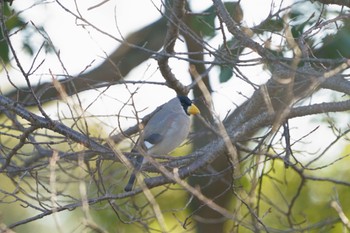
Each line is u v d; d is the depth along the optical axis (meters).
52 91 14.72
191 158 11.46
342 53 13.41
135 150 11.41
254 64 10.62
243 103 13.48
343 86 11.24
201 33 13.30
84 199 9.40
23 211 18.34
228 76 13.41
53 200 9.37
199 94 15.90
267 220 16.69
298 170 13.14
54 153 9.56
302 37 10.84
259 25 11.55
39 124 11.05
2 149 11.88
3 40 12.84
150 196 9.13
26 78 10.45
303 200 17.03
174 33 12.19
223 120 12.63
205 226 17.64
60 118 12.30
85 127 11.20
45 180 13.43
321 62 10.73
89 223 9.42
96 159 10.64
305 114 11.30
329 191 17.00
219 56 10.86
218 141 11.52
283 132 11.62
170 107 13.59
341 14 11.43
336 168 17.12
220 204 17.44
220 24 10.77
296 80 11.70
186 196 17.64
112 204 11.86
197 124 16.38
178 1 11.95
